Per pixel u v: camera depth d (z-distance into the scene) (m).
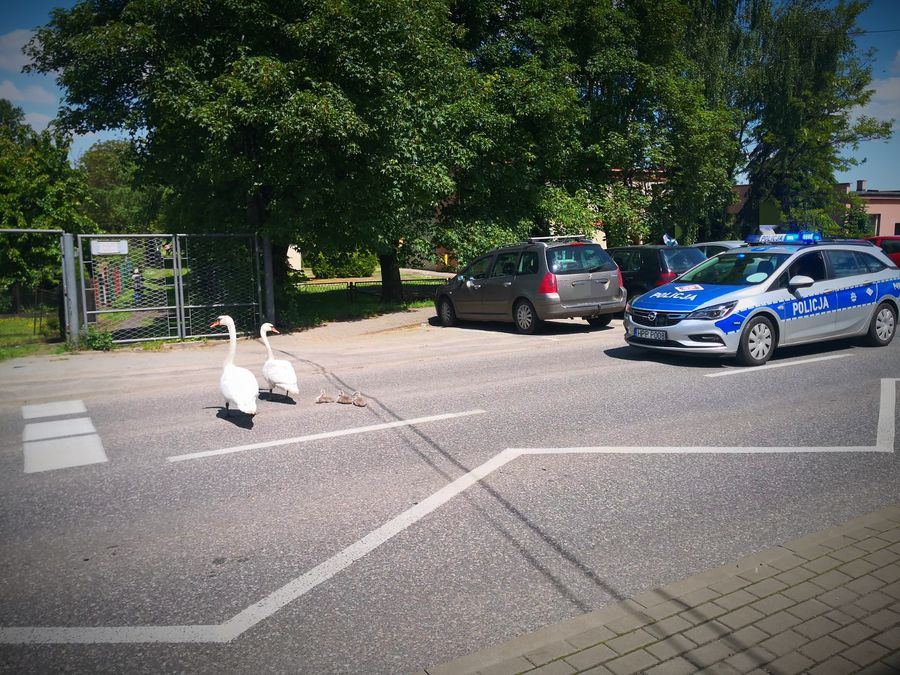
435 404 7.66
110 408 7.83
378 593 3.55
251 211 15.05
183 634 3.20
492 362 10.35
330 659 2.98
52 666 2.95
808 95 29.11
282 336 14.02
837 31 29.11
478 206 20.00
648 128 21.56
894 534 4.08
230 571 3.80
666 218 24.23
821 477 5.15
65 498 4.93
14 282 16.59
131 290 13.14
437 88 16.09
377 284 27.78
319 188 13.45
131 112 13.20
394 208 15.54
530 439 6.22
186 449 6.09
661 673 2.80
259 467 5.55
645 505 4.66
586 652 2.96
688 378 8.77
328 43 12.38
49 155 20.66
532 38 19.44
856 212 34.28
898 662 2.84
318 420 7.04
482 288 14.22
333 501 4.80
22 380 9.62
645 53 22.39
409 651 3.03
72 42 12.58
